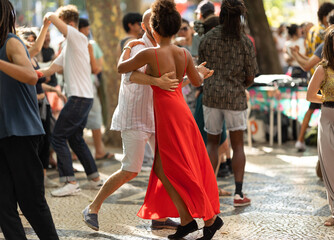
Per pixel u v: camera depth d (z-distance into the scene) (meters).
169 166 3.79
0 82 3.25
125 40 6.88
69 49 5.64
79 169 7.16
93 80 7.79
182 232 3.90
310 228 4.33
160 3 3.78
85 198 5.51
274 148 8.52
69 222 4.60
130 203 5.24
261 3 10.41
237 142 5.11
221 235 4.17
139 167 4.25
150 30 4.12
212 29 5.11
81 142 5.86
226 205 5.11
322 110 4.37
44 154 5.96
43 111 5.82
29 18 17.98
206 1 5.72
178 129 3.79
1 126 3.23
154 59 3.76
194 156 3.84
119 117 4.25
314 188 5.75
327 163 4.34
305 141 8.79
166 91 3.81
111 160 7.79
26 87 3.29
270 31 10.59
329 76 4.31
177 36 7.52
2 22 3.16
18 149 3.25
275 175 6.47
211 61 5.06
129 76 3.86
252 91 8.94
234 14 4.92
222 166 6.47
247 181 6.16
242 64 5.01
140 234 4.24
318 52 5.95
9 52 3.16
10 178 3.31
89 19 8.95
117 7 8.91
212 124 5.14
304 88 8.69
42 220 3.34
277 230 4.29
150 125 4.25
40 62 7.13
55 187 6.04
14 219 3.31
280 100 8.84
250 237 4.12
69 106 5.66
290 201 5.21
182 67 3.87
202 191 3.74
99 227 4.43
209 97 5.07
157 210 4.09
